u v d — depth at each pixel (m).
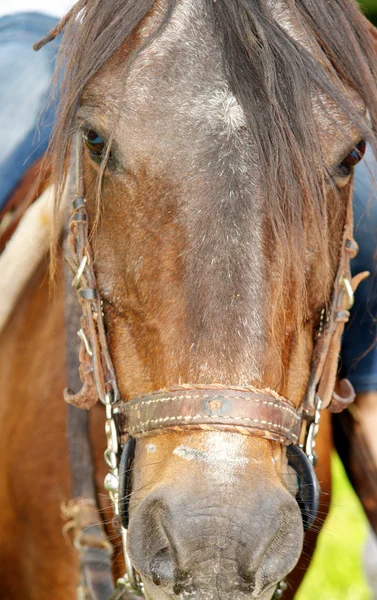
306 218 1.76
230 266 1.63
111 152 1.79
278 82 1.70
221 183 1.66
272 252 1.66
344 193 1.95
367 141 1.78
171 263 1.69
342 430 2.80
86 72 1.81
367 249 2.51
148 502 1.60
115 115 1.75
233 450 1.62
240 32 1.72
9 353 2.61
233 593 1.54
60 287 2.48
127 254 1.79
